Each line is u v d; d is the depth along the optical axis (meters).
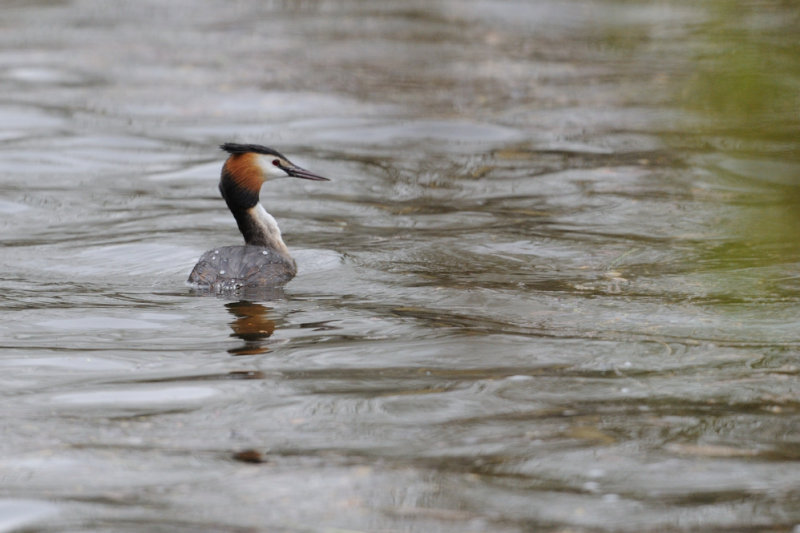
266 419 9.24
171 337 11.83
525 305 12.99
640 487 7.69
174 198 19.75
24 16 42.31
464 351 11.15
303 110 26.91
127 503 7.56
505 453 8.37
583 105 27.09
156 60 33.47
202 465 8.25
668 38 33.66
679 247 15.97
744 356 10.76
